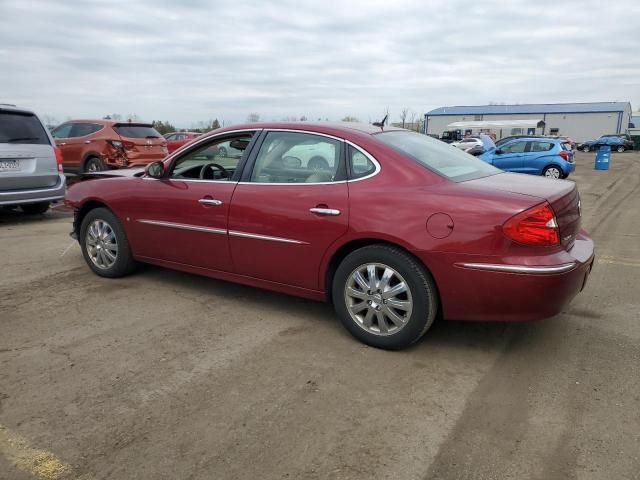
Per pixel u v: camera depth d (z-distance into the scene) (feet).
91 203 17.03
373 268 11.65
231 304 14.78
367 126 13.60
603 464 7.95
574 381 10.51
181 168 15.15
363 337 12.03
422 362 11.31
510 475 7.72
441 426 8.94
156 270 17.97
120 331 12.81
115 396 9.82
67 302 14.79
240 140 14.06
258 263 13.41
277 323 13.43
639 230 27.02
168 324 13.29
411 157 11.93
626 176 64.59
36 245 21.59
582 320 13.73
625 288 16.52
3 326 13.03
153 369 10.88
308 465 7.92
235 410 9.38
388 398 9.82
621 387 10.26
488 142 80.33
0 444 8.36
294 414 9.27
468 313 11.00
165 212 15.01
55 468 7.82
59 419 9.06
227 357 11.47
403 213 11.13
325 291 12.62
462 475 7.72
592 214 32.78
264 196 13.05
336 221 11.87
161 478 7.63
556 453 8.21
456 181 11.56
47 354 11.51
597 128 223.10
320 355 11.60
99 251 16.94
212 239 14.11
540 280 10.18
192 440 8.50
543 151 55.01
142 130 42.32
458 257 10.63
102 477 7.63
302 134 13.06
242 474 7.72
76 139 42.06
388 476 7.69
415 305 11.21
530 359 11.48
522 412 9.37
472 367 11.10
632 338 12.60
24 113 26.37
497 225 10.33
